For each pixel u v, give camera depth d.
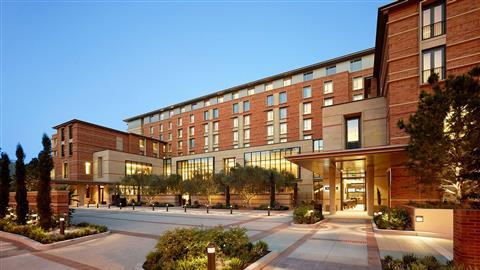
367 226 17.00
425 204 15.05
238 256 8.34
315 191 40.91
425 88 19.61
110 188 47.25
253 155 45.97
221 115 61.78
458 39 18.39
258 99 56.25
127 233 15.52
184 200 40.44
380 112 25.55
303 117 50.00
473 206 11.13
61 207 17.47
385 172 28.03
